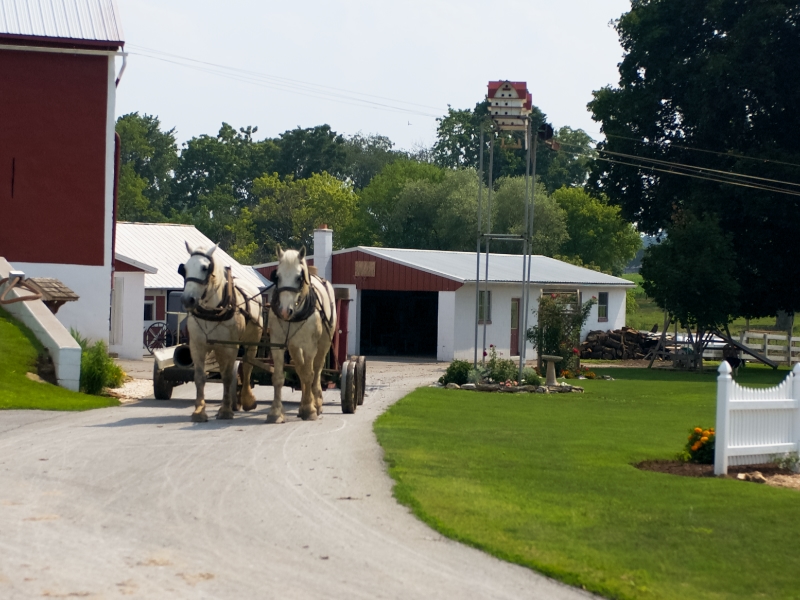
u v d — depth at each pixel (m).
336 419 20.77
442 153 137.38
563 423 22.84
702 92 52.44
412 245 91.56
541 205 87.81
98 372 24.78
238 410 22.02
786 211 49.91
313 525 11.22
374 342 56.50
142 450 15.34
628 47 58.78
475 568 9.88
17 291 26.33
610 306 62.12
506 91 32.19
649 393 33.84
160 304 48.81
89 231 32.34
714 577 9.86
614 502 13.25
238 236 113.50
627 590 9.25
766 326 90.81
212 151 143.75
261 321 21.30
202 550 9.98
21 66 31.75
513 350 54.75
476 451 17.20
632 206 59.84
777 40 52.16
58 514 11.12
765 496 13.95
